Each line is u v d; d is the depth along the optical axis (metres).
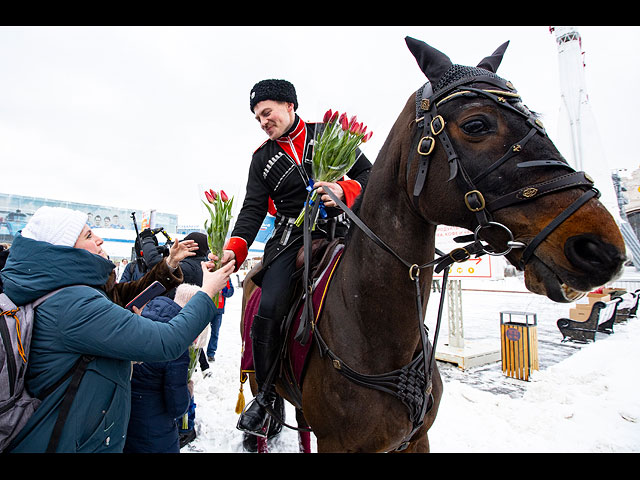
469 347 5.93
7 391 1.18
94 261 1.40
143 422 2.17
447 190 1.19
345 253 1.67
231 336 7.98
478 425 3.52
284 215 2.12
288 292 1.91
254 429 1.86
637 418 3.50
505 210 1.07
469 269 5.77
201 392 4.54
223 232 1.94
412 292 1.41
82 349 1.30
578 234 0.93
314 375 1.62
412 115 1.40
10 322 1.20
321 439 1.61
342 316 1.55
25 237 1.35
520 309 11.16
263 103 1.98
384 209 1.46
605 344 6.38
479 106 1.14
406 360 1.49
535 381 4.72
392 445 1.51
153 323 1.42
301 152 2.05
